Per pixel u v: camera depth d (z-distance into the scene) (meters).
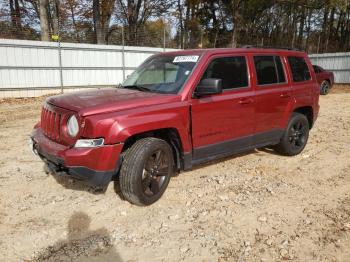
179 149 4.43
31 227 3.68
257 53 5.38
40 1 19.69
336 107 13.17
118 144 3.72
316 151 6.64
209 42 36.09
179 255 3.24
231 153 5.09
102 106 3.76
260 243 3.44
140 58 20.42
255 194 4.56
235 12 31.55
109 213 4.01
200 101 4.45
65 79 17.62
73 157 3.57
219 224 3.79
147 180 4.07
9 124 9.48
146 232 3.63
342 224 3.80
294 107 5.94
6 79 15.55
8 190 4.60
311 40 44.19
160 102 4.12
